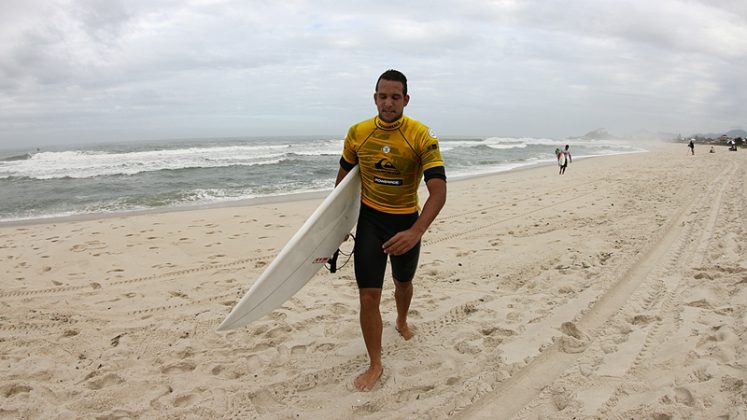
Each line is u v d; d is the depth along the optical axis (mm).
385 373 2959
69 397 2820
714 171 17328
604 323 3566
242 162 23562
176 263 5863
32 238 7488
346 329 3686
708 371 2543
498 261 5508
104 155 28188
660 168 20094
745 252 5070
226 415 2605
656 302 3896
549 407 2512
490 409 2562
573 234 6754
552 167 23281
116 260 6020
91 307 4359
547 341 3283
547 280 4668
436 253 6059
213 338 3613
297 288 2953
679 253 5348
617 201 10008
